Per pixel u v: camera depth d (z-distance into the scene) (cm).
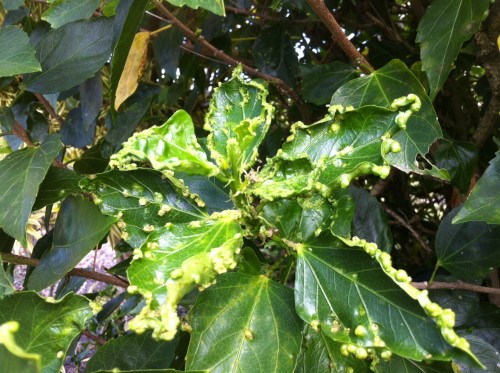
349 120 26
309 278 25
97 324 65
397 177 65
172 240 24
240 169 25
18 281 82
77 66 37
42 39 38
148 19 60
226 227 25
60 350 23
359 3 58
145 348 28
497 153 30
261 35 56
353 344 23
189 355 24
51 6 39
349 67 44
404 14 63
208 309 25
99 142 48
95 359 28
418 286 37
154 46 54
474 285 37
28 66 32
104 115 72
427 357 21
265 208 26
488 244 37
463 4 34
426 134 35
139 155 23
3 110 37
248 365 24
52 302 23
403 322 22
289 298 26
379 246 37
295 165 26
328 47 65
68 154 85
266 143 58
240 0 60
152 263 23
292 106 60
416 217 62
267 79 51
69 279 42
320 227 26
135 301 64
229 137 29
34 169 30
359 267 24
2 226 28
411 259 64
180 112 24
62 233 29
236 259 24
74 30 38
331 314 24
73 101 73
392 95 37
